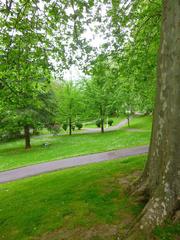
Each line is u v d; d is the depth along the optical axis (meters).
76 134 29.36
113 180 5.66
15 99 7.39
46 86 6.93
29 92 7.21
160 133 3.75
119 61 7.85
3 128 19.23
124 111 29.86
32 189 6.45
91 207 4.31
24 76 6.32
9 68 6.00
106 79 8.52
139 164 7.04
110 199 4.52
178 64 3.42
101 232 3.49
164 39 3.65
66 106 28.45
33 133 30.83
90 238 3.38
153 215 3.26
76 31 6.34
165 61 3.61
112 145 16.70
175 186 3.37
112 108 26.34
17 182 8.60
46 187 6.29
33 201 5.26
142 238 3.06
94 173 6.70
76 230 3.65
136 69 8.47
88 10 6.10
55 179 7.12
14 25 5.27
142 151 12.80
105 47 7.27
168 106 3.54
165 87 3.61
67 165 11.39
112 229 3.51
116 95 22.44
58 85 28.72
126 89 10.27
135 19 7.48
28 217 4.40
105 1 6.38
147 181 4.20
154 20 7.46
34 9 5.50
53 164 12.11
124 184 5.21
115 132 26.30
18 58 5.79
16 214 4.68
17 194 6.26
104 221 3.75
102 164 8.63
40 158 14.59
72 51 6.58
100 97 25.62
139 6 7.46
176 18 3.41
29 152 18.11
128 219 3.70
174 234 3.01
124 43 7.70
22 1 5.28
